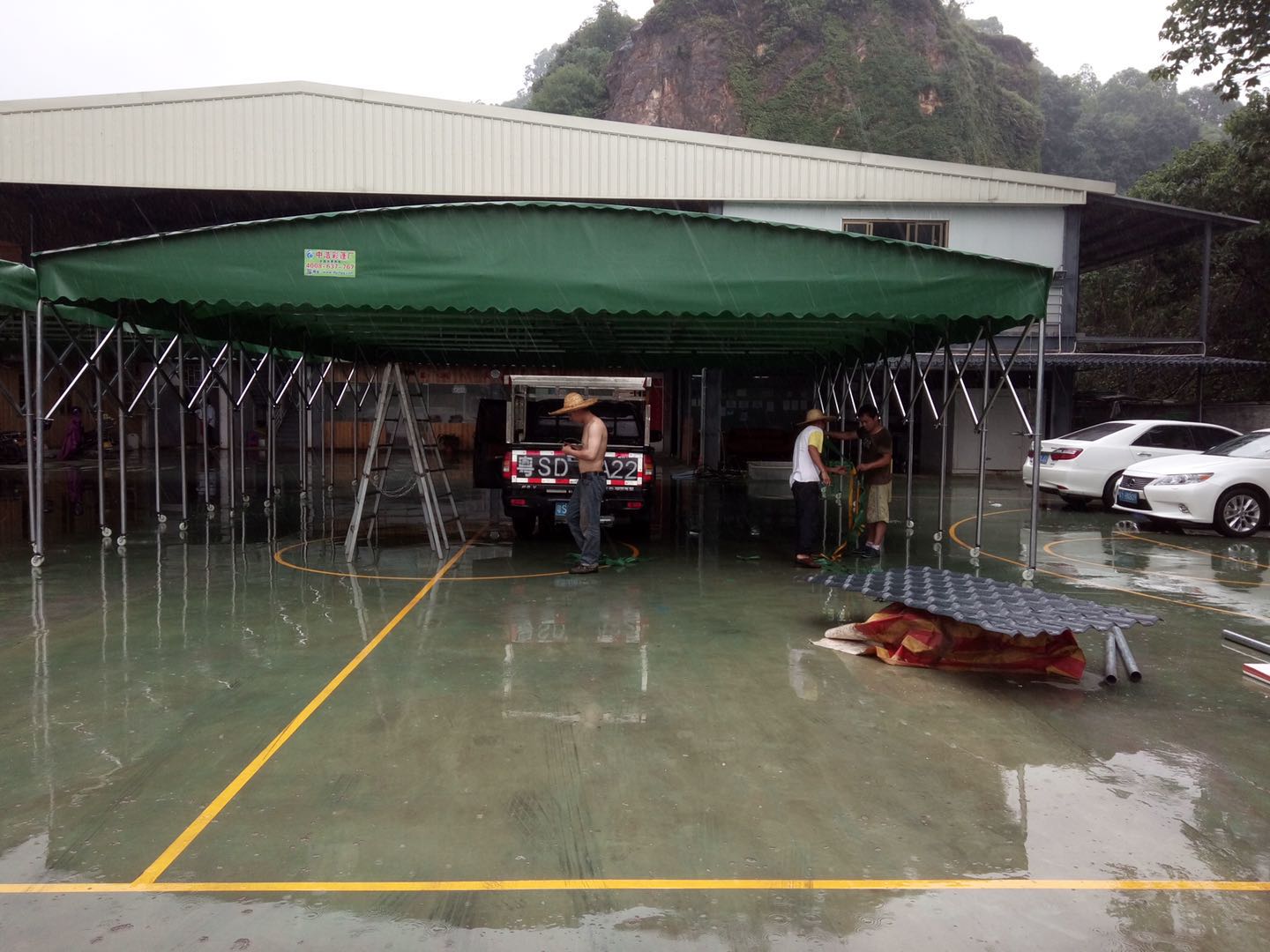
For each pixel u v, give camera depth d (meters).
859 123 60.75
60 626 6.23
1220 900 2.86
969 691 4.98
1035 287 7.85
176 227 21.20
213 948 2.53
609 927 2.66
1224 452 11.94
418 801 3.48
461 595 7.44
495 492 16.58
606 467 10.40
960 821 3.39
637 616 6.71
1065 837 3.27
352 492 16.44
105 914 2.69
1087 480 13.77
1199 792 3.68
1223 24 19.17
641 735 4.21
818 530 11.90
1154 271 28.78
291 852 3.08
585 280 7.71
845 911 2.76
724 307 7.75
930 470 22.16
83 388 22.23
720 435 21.28
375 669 5.22
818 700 4.78
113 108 17.55
